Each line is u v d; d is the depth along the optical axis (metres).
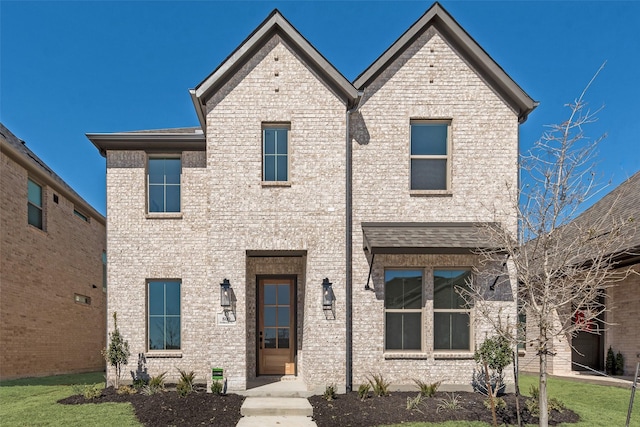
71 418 8.38
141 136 11.60
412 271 11.03
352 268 10.80
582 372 14.43
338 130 10.68
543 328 7.09
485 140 11.12
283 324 11.88
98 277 20.81
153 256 11.67
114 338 11.02
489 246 9.45
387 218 10.93
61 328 17.20
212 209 10.45
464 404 9.30
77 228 18.78
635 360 13.18
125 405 9.32
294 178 10.58
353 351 10.57
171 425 8.09
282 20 10.56
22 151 16.95
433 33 11.32
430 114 11.13
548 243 7.21
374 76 11.20
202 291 11.64
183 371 11.32
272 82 10.72
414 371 10.57
